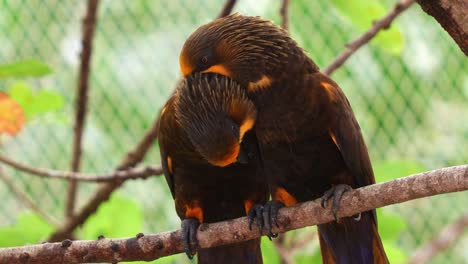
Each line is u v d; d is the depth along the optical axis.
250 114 8.42
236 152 8.15
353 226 8.86
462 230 13.48
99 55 13.46
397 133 13.42
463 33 6.75
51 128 13.35
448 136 13.46
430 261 14.28
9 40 13.26
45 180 13.37
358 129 8.90
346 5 10.34
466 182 6.74
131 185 13.28
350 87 13.42
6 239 10.26
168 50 13.56
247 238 8.45
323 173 8.76
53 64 13.37
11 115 9.91
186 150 8.87
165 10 13.60
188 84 8.39
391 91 13.44
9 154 13.23
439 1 6.75
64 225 10.98
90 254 8.00
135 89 13.50
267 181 9.07
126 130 13.45
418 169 11.04
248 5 13.57
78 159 11.59
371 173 9.10
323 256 9.18
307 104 8.47
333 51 13.13
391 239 11.08
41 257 7.96
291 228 8.30
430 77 13.51
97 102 13.45
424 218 13.59
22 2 13.28
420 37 13.54
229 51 8.51
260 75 8.50
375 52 13.36
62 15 13.40
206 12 13.62
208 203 9.30
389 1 13.57
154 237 8.25
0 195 13.14
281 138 8.61
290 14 13.08
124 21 13.56
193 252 8.52
